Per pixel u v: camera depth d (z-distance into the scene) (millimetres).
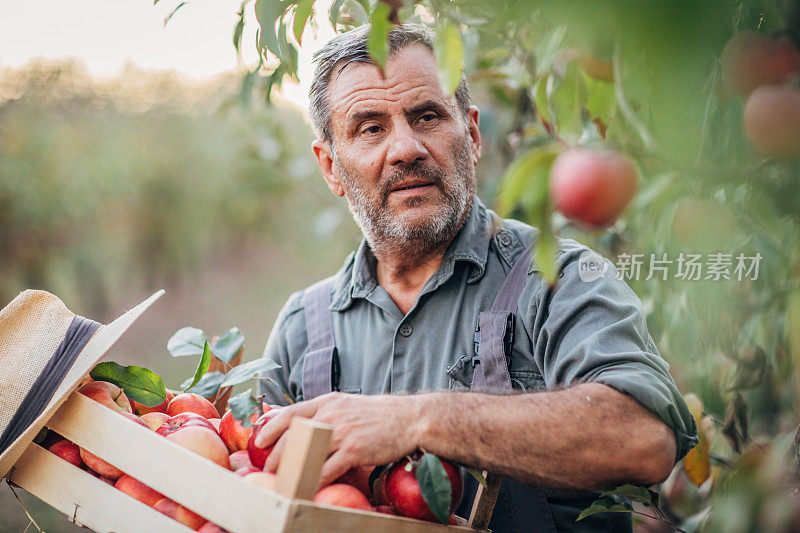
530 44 1181
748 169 807
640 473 1194
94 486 1143
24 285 5848
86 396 1193
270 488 1044
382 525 1025
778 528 1112
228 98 3295
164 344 6766
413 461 1130
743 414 1612
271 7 1153
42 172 6062
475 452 1159
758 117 738
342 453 1141
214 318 7359
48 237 6066
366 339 1710
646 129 730
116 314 6832
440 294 1639
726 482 1344
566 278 1466
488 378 1512
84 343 1237
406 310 1705
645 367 1293
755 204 912
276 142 3508
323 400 1201
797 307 1019
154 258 7305
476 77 2084
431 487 1066
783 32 767
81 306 6445
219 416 1472
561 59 1015
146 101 7355
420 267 1684
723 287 1417
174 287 7551
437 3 1021
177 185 7188
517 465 1171
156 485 1055
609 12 703
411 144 1562
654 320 1787
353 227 3695
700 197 809
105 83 7004
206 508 1000
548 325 1437
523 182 681
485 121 2408
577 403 1204
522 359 1526
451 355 1586
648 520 1933
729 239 946
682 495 1937
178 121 7352
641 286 1789
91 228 6520
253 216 6676
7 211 5816
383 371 1665
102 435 1127
